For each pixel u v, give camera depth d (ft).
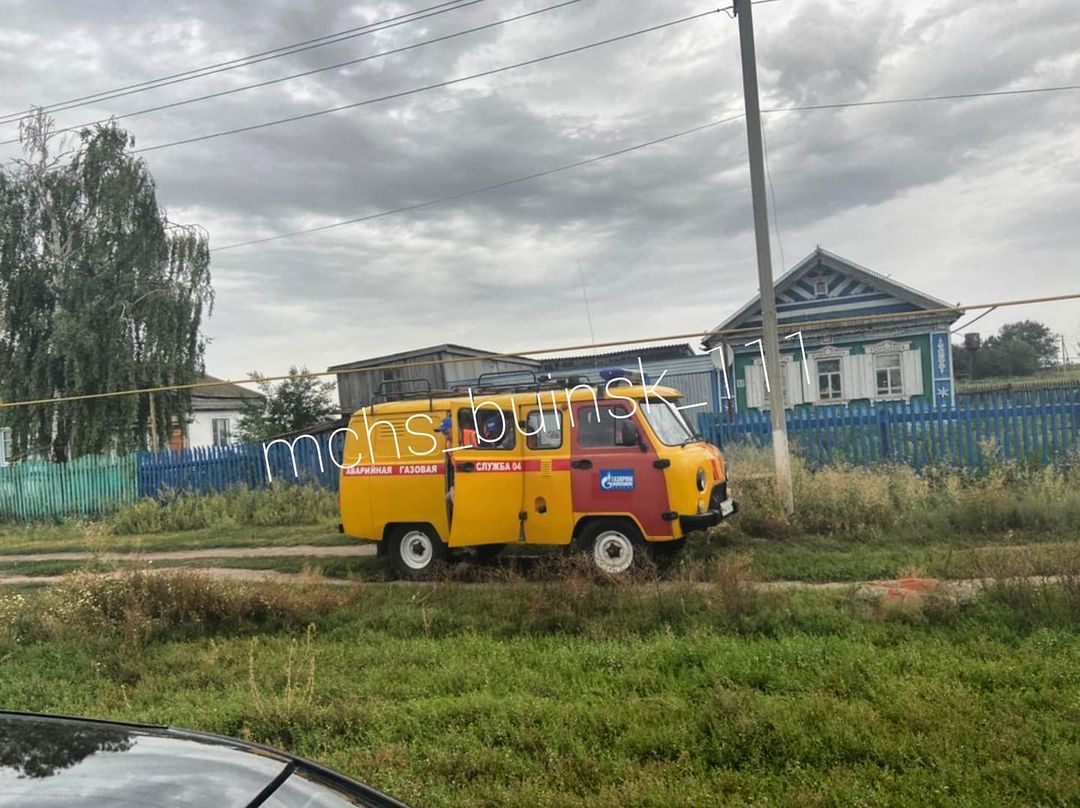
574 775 13.41
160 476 63.00
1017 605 20.66
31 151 85.66
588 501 29.37
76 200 86.02
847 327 73.41
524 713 15.87
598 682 17.84
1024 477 39.04
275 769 6.99
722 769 13.33
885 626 20.29
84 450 81.71
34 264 85.15
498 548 34.53
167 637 24.95
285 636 24.43
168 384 86.17
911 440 45.62
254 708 16.97
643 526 28.73
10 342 85.20
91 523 58.59
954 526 33.76
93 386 83.56
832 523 34.65
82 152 86.07
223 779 6.52
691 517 28.53
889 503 35.68
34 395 82.94
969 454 44.29
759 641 20.18
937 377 70.64
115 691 19.86
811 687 16.42
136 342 86.38
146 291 86.17
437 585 29.35
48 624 26.17
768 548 32.01
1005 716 14.25
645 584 26.03
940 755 13.07
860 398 73.26
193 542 47.96
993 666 16.72
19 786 5.97
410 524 32.73
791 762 13.32
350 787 7.20
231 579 30.99
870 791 11.98
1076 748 12.86
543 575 29.50
